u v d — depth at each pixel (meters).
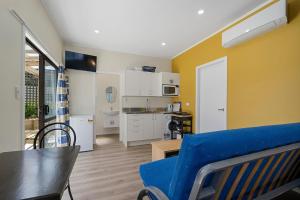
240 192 0.92
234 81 2.77
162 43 3.83
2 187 0.67
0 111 1.27
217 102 3.32
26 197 0.60
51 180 0.74
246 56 2.55
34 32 1.94
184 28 3.03
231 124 2.82
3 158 1.01
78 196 1.80
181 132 3.95
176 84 4.58
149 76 4.54
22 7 1.61
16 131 1.52
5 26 1.32
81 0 2.20
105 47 4.12
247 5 2.29
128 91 4.29
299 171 1.22
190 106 4.10
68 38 3.56
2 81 1.29
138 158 3.07
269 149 0.87
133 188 1.98
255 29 2.18
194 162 0.69
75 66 3.79
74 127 3.41
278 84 2.10
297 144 0.96
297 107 1.90
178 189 0.76
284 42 2.03
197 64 3.79
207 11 2.45
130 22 2.81
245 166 0.81
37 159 1.00
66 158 1.02
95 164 2.75
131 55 4.62
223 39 2.72
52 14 2.55
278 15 1.90
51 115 3.20
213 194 0.77
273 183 1.07
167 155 1.86
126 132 3.98
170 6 2.33
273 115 2.15
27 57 2.70
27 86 2.88
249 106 2.50
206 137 0.72
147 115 4.21
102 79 5.55
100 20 2.75
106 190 1.93
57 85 3.24
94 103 4.18
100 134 5.46
